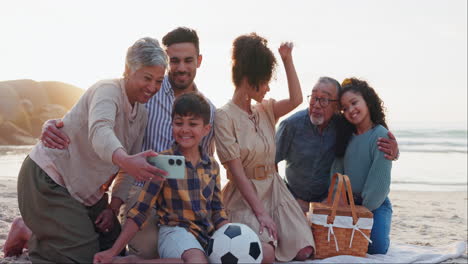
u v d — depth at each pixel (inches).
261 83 164.4
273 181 171.8
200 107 139.9
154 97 167.6
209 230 143.7
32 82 775.7
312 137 189.0
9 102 738.8
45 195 137.1
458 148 1247.5
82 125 139.0
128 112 143.3
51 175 139.0
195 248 132.1
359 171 181.8
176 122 140.0
